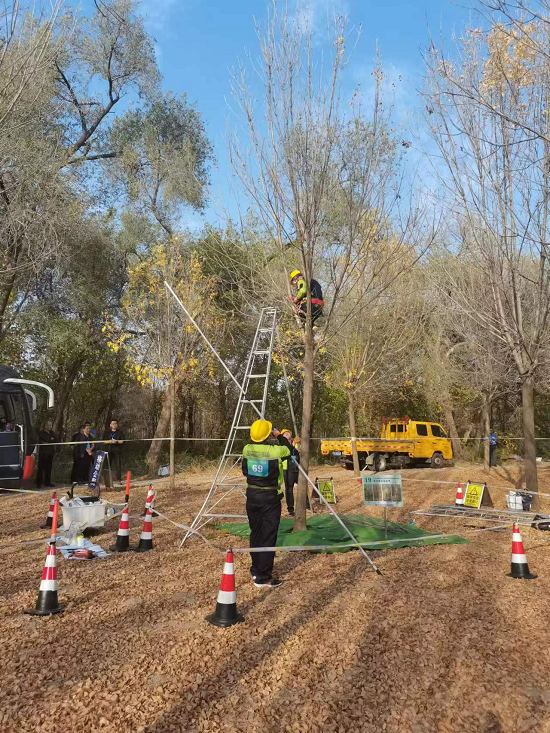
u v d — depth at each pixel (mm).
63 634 4496
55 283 21719
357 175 8125
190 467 21266
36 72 11477
